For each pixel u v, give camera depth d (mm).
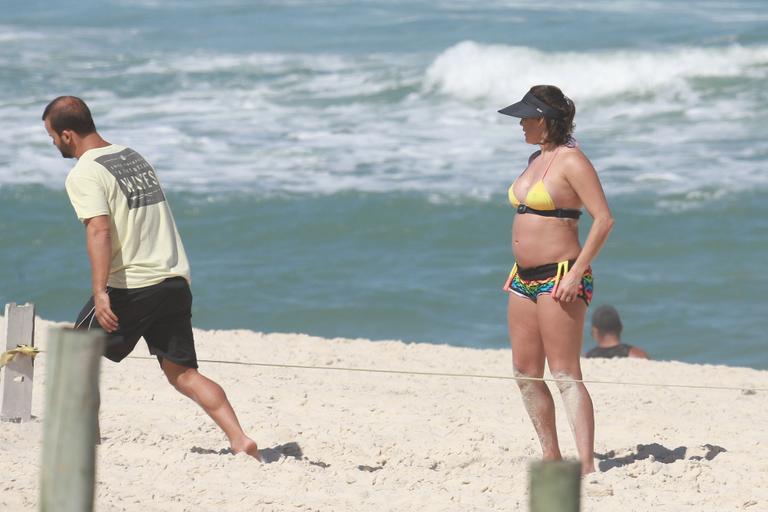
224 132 87125
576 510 9055
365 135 86688
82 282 60000
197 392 21938
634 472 22078
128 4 152750
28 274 60812
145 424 24719
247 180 75500
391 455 23250
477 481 21047
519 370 22391
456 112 93750
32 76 105562
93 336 10141
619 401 29281
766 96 93125
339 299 58594
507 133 87188
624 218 68562
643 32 121312
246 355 33156
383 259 64062
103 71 108438
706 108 92000
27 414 24250
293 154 81500
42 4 155000
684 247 64812
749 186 73125
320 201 71562
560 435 25812
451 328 55406
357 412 27000
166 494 18859
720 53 100750
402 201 71250
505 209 70250
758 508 19891
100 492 18672
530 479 9117
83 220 20828
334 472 21266
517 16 136875
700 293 59125
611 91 96562
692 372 33656
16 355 24094
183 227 67875
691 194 72062
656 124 88688
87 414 10156
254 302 58125
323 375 31234
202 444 23312
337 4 149000
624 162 78688
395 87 99938
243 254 64625
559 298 21203
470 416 27000
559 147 21375
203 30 133250
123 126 88312
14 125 87938
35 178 75125
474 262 63688
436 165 78750
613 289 59812
